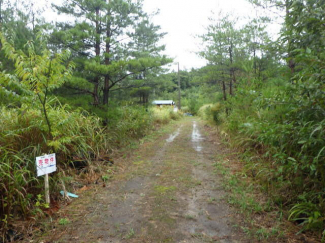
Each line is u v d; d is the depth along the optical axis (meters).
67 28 8.09
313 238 2.67
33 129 4.11
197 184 4.47
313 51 2.91
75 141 4.98
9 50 3.32
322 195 3.12
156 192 4.13
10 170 3.30
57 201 3.73
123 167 5.74
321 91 2.66
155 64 7.33
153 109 15.96
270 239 2.68
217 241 2.67
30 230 2.91
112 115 7.37
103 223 3.11
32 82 3.68
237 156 6.16
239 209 3.41
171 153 7.12
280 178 3.68
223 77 10.91
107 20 7.63
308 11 2.72
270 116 4.69
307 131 2.88
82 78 6.88
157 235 2.80
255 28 7.39
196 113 30.53
